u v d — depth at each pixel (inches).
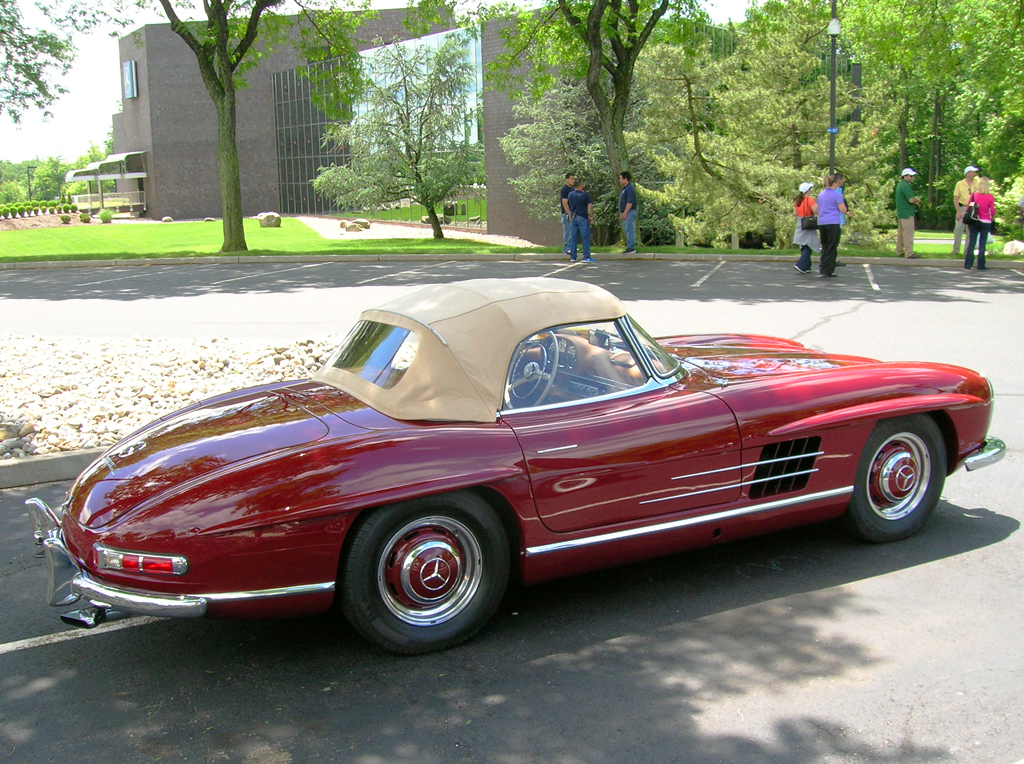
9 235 2155.5
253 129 2546.8
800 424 161.2
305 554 128.0
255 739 117.9
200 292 602.9
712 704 122.6
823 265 607.2
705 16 851.4
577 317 156.5
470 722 120.2
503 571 143.5
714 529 158.4
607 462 145.6
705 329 410.0
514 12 914.7
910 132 2394.2
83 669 139.4
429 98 1569.9
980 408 180.5
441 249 916.6
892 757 109.2
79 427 253.3
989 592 154.1
